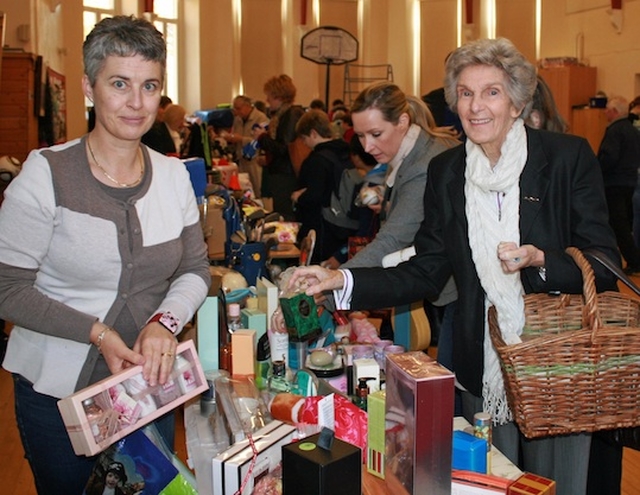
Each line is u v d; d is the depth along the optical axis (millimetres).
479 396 1980
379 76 13461
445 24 13094
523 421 1514
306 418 1565
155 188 1639
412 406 1286
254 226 3631
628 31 10422
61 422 1624
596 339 1446
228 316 2166
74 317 1504
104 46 1468
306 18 12859
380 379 1965
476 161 1893
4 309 1512
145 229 1603
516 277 1809
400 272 2018
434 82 13312
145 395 1463
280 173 6508
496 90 1775
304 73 12992
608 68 10805
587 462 1942
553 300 1798
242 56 12586
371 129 2488
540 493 1300
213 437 1639
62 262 1547
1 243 1512
